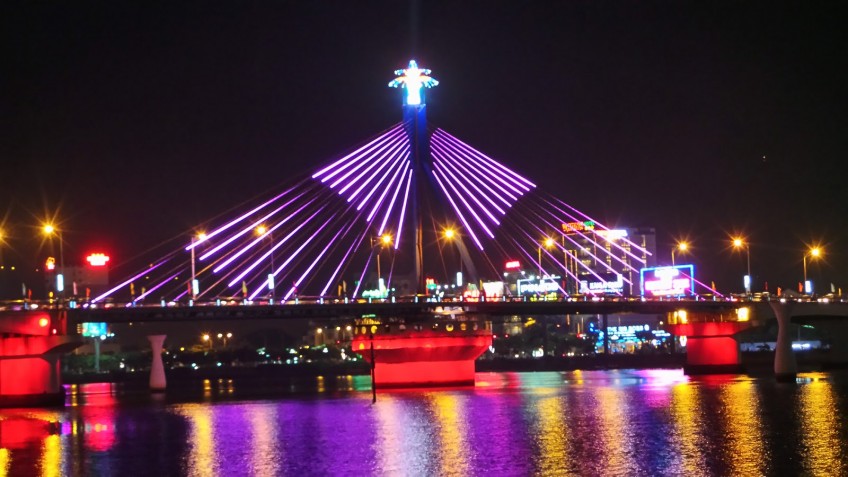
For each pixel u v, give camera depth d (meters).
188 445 92.25
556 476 72.19
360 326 162.38
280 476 75.62
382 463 79.75
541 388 154.00
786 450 79.81
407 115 164.50
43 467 81.00
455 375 163.25
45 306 140.88
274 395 156.88
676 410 110.25
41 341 138.12
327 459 82.38
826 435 87.00
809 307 163.38
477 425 101.50
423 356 161.62
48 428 107.94
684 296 188.00
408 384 162.38
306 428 103.31
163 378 181.88
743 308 180.50
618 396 132.50
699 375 183.12
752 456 77.62
